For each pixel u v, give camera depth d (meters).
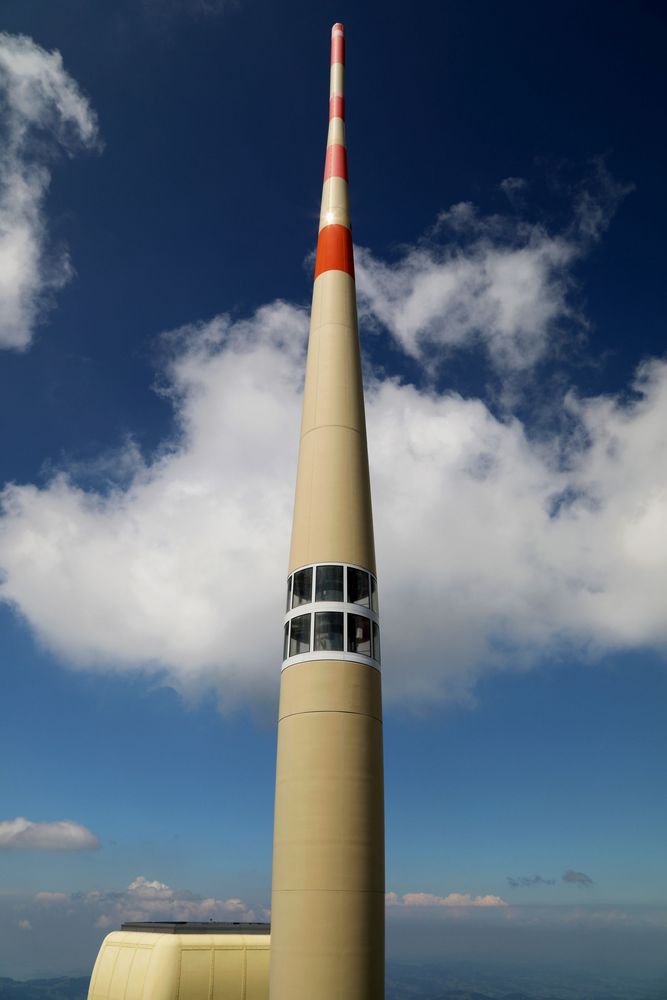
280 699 32.53
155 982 37.81
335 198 43.62
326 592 32.88
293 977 26.95
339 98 47.72
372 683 32.03
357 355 39.28
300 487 36.03
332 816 28.86
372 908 28.34
